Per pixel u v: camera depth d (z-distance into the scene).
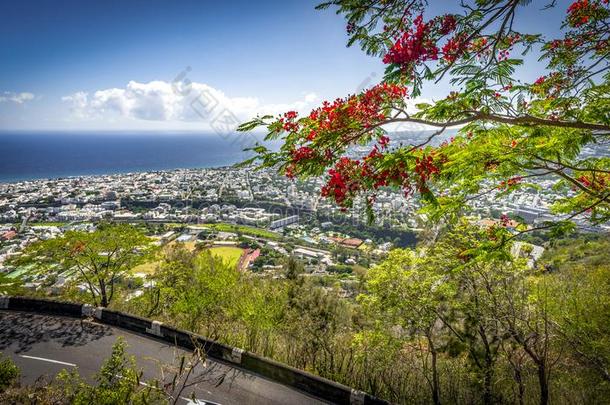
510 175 4.79
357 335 8.52
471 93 3.74
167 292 14.73
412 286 8.02
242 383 8.80
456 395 8.02
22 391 5.93
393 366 8.81
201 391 8.35
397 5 3.48
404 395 8.23
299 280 14.97
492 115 3.87
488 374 7.63
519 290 7.46
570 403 7.26
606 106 3.74
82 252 14.84
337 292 13.51
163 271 15.52
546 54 4.64
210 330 11.40
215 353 9.99
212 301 13.72
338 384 8.27
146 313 14.41
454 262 7.55
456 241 7.96
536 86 4.94
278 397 8.34
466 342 8.05
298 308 11.88
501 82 3.64
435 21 3.45
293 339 10.72
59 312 12.51
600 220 5.23
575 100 4.14
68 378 5.31
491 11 3.31
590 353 6.72
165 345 10.59
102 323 11.92
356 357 8.61
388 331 8.11
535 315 7.06
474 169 4.60
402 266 8.53
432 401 7.98
